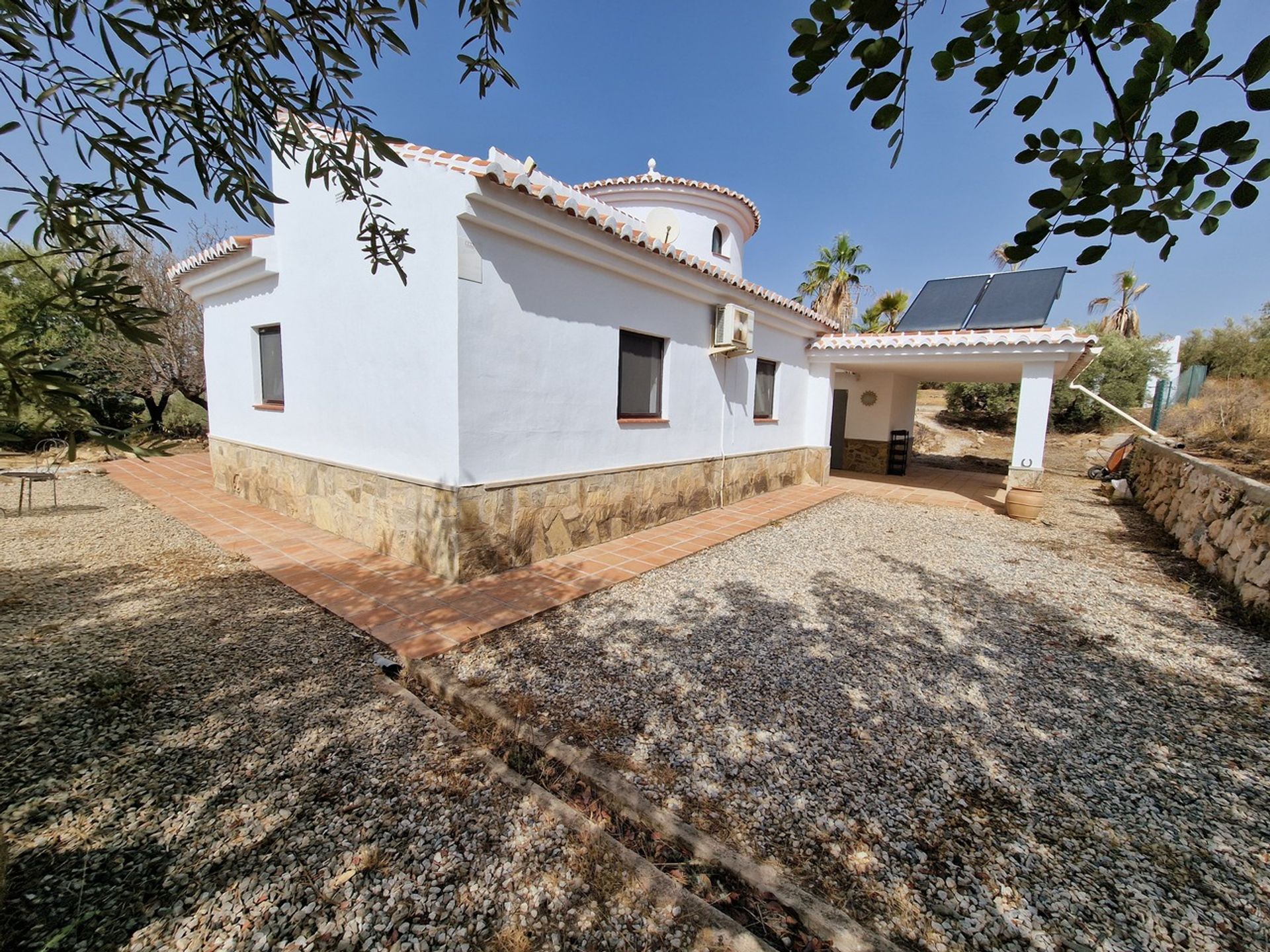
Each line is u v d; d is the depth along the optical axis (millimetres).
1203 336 19797
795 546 6195
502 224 4406
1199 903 1801
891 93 1199
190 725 2598
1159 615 4336
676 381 6816
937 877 1885
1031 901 1799
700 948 1602
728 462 8156
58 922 1626
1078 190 1132
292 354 6094
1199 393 15859
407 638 3551
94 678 2953
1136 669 3439
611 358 5785
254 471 7086
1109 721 2859
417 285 4539
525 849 1929
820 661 3457
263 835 1964
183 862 1845
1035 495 7801
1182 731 2781
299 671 3133
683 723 2756
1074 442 18062
